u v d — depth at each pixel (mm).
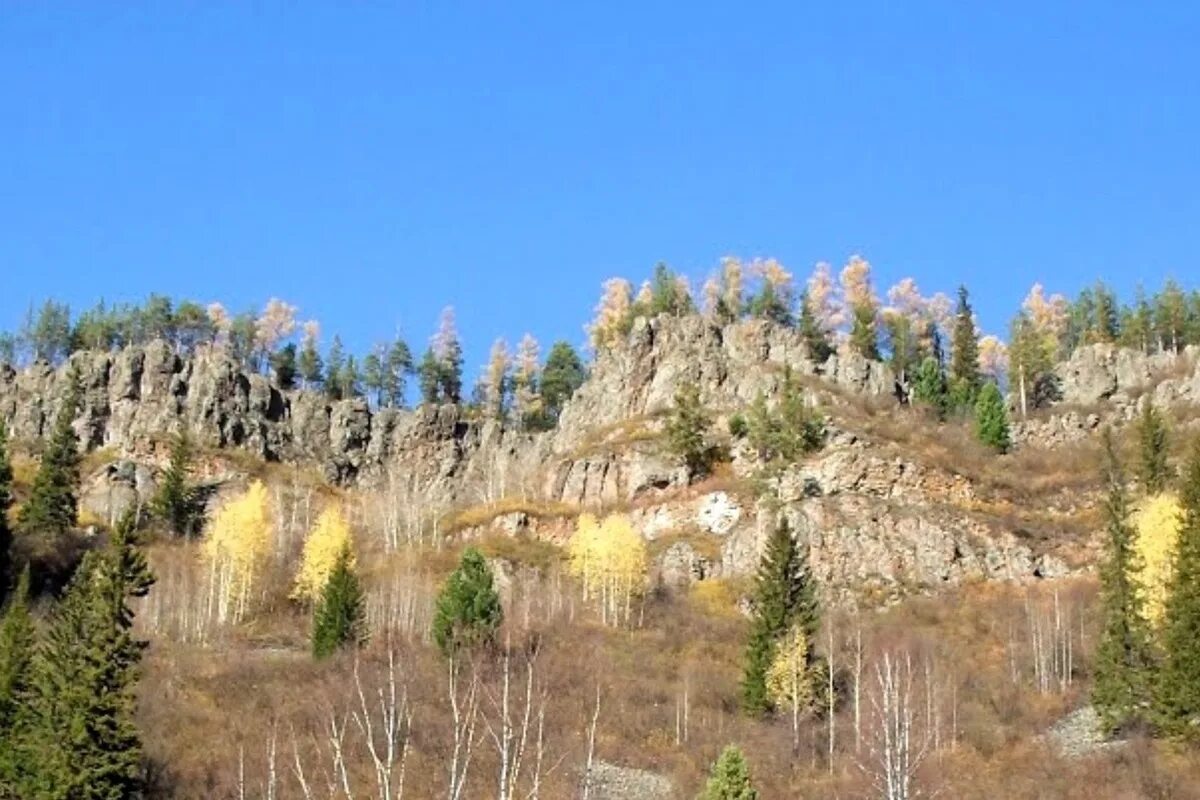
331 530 106375
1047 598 97062
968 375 154500
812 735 71438
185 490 128125
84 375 149500
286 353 177000
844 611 98250
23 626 63062
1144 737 67375
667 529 116375
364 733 62375
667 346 145000
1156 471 108125
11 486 124625
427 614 92062
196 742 63156
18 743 55406
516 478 142375
